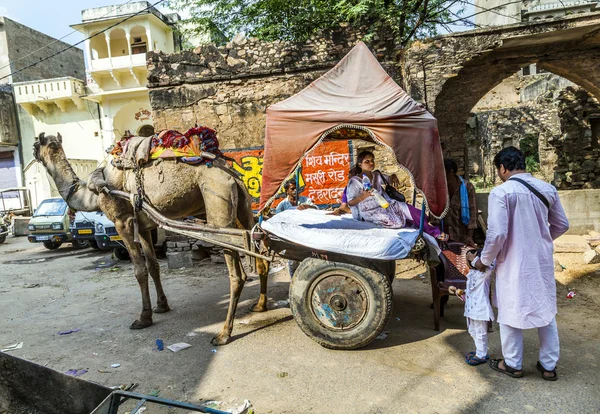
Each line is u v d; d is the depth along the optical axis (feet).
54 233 40.32
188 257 26.32
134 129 64.59
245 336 14.75
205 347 14.05
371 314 12.53
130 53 62.13
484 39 22.80
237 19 32.83
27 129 71.15
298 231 13.15
